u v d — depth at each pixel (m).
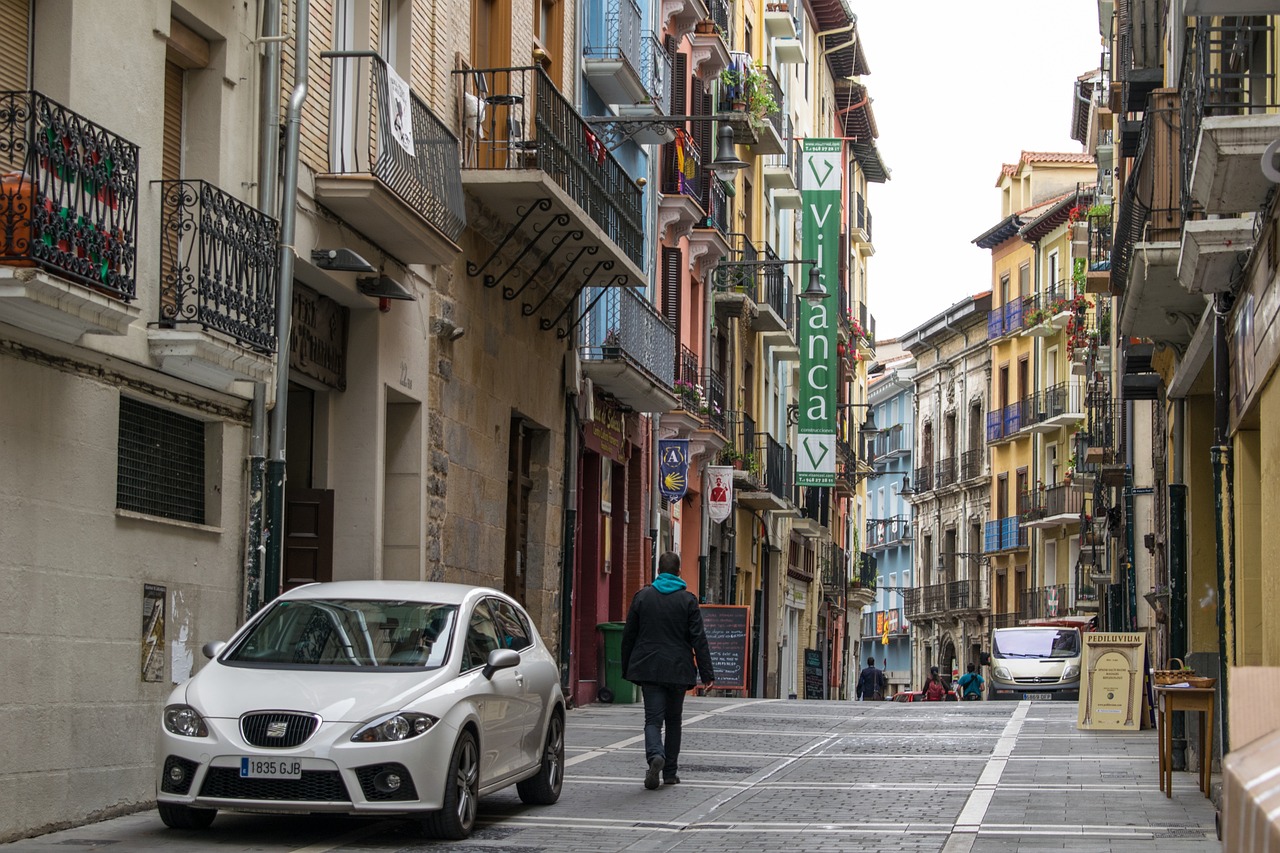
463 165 19.08
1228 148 9.99
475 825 10.87
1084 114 51.34
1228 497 14.20
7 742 9.94
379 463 16.61
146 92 11.92
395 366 17.17
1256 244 11.52
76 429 10.83
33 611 10.27
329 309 16.11
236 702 9.82
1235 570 14.12
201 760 9.64
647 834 10.55
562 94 22.25
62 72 10.80
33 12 10.86
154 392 11.92
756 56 45.59
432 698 9.94
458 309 19.33
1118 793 12.98
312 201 14.91
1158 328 17.17
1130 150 25.89
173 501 12.49
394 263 17.11
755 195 44.31
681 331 33.38
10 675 10.00
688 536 35.16
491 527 20.66
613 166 22.78
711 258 35.75
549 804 12.11
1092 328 46.84
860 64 62.72
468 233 19.66
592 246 21.67
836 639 62.56
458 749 10.02
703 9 34.44
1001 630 40.03
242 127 13.62
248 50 13.73
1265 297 11.20
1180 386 17.58
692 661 13.54
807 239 45.53
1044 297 64.62
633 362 25.52
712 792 13.11
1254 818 1.24
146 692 11.77
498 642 11.49
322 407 16.45
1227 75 11.03
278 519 13.32
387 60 17.39
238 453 13.29
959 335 74.00
